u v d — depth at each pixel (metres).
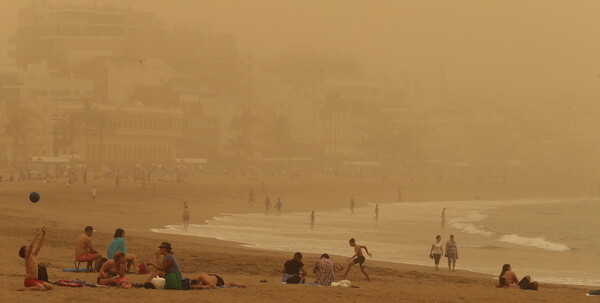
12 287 28.19
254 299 28.30
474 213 162.75
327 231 96.31
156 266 30.41
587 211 181.00
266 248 69.31
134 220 98.19
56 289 28.00
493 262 66.62
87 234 36.66
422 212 157.12
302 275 35.72
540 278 56.50
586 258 72.75
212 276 31.41
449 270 57.22
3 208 94.81
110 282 30.02
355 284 38.50
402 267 58.25
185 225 92.81
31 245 27.69
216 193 167.38
